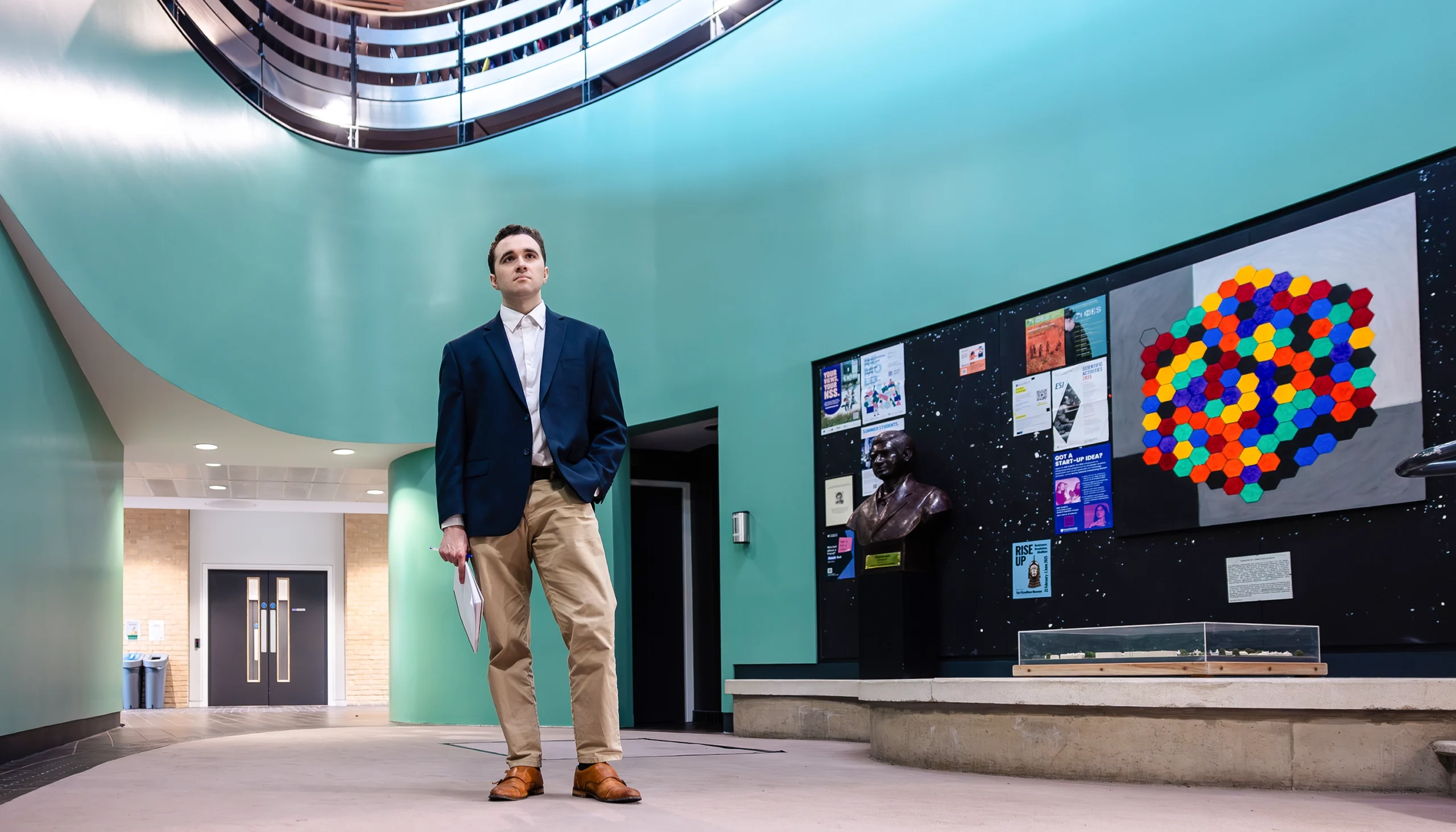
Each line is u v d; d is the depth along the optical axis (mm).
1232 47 5109
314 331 8961
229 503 14625
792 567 7152
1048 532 5688
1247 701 3312
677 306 8109
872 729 4715
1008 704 3838
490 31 9617
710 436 9344
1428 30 4387
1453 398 4199
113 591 8055
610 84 8969
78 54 5602
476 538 2785
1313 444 4621
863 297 6922
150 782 3475
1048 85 5984
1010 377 5992
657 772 3932
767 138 7711
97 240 5891
